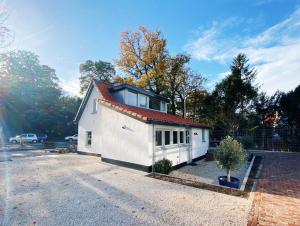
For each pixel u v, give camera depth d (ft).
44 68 153.28
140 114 34.09
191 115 103.14
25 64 139.54
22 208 16.42
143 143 32.65
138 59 91.81
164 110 67.36
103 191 21.26
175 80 95.50
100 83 54.60
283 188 24.11
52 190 21.26
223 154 25.71
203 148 59.11
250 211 16.72
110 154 38.58
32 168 32.91
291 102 84.07
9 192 20.47
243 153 25.91
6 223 13.80
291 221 14.90
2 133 112.98
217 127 91.81
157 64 90.48
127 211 16.22
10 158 44.75
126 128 35.70
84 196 19.56
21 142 84.28
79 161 40.96
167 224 14.12
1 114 112.78
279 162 44.19
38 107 132.98
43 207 16.70
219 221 14.75
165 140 38.06
